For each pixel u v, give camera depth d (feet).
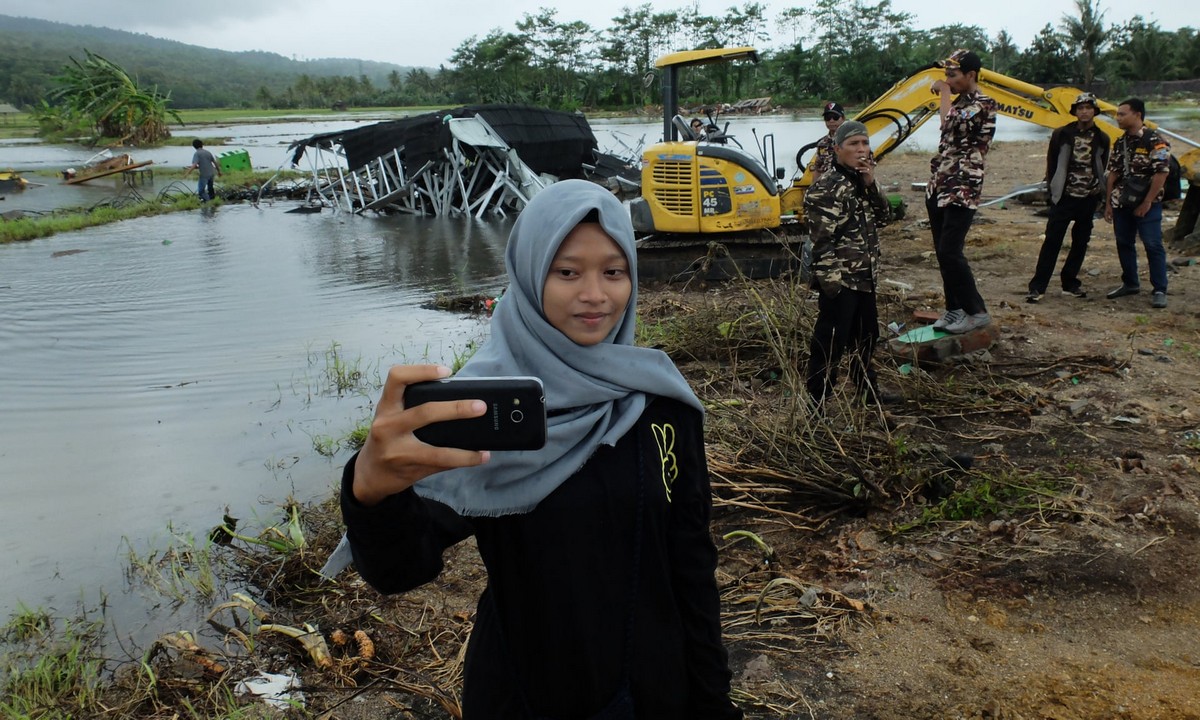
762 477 14.70
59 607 12.86
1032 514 13.26
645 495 5.08
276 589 13.05
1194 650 10.21
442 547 4.96
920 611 11.27
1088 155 24.86
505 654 5.14
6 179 89.56
